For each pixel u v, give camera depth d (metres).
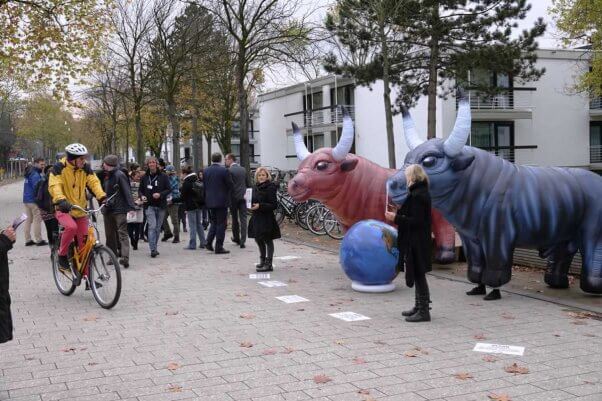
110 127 40.94
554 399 4.26
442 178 7.37
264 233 9.73
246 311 7.09
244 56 18.88
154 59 23.77
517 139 28.56
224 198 11.81
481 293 7.85
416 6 16.31
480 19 16.98
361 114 31.22
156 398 4.39
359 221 8.91
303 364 5.11
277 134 40.53
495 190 7.37
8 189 43.75
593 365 5.00
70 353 5.53
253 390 4.52
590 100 28.81
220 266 10.46
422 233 6.44
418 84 19.98
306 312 7.01
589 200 7.46
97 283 7.46
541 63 28.48
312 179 9.02
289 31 18.77
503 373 4.82
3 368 5.13
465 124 7.23
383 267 7.95
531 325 6.32
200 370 5.00
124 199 10.32
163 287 8.61
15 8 19.67
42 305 7.57
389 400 4.29
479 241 7.57
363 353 5.41
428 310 6.53
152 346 5.72
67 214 7.77
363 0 15.44
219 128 37.28
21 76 22.97
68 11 20.06
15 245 13.46
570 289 8.16
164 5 25.47
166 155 43.91
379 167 9.52
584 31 21.48
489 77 22.92
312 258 11.34
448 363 5.09
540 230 7.41
